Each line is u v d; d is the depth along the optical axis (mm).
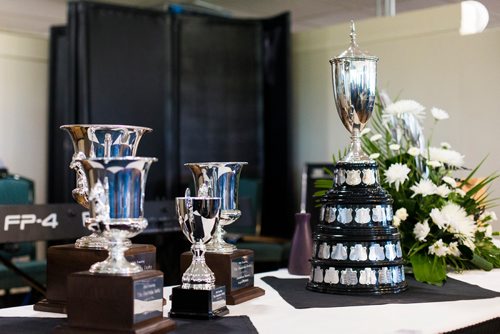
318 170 4445
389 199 1819
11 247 3969
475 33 4266
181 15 4988
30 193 3992
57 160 5285
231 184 1624
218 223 1467
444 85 4402
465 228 2078
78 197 1492
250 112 5215
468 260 2148
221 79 5121
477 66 4262
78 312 1220
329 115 5109
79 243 1481
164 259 3777
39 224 2807
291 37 5207
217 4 5617
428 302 1594
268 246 4371
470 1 4258
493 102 4195
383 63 4703
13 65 5301
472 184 2500
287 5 5316
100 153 1472
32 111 5395
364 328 1294
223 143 5121
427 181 2158
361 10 4863
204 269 1454
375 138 2314
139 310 1205
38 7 5746
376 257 1732
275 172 5199
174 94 4938
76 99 4613
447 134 4383
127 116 4750
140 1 5770
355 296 1692
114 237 1248
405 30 4594
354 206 1774
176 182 4941
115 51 4707
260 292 1695
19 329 1298
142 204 1265
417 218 2154
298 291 1782
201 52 5055
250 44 5215
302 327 1306
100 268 1239
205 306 1386
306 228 2131
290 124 5133
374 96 1867
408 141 2361
